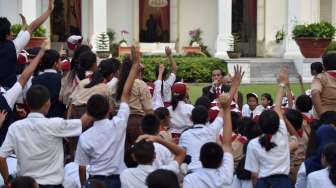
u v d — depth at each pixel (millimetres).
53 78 11688
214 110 11906
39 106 8531
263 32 41094
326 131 9688
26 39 10500
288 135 10977
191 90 30375
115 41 40250
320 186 8516
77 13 39469
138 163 8547
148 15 40750
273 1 41188
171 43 40531
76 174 9766
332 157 8500
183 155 8727
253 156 9750
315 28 34406
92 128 9133
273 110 9992
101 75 11125
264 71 35656
